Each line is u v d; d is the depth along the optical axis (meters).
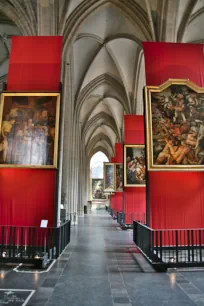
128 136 16.64
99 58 21.42
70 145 19.88
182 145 8.80
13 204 8.78
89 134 38.56
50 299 4.89
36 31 13.57
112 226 18.67
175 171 8.89
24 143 8.88
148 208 8.91
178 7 13.31
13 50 9.48
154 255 7.27
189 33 15.85
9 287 5.54
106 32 18.88
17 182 8.88
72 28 14.97
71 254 9.00
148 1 13.78
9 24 16.14
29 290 5.37
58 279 6.14
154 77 9.15
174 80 8.91
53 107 9.03
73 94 21.59
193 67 9.25
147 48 9.33
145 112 8.87
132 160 16.42
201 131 8.88
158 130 8.80
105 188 27.50
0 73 19.44
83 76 22.16
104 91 27.28
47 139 8.89
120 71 21.64
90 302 4.78
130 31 17.70
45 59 9.38
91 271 6.87
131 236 13.65
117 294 5.20
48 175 8.89
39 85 9.25
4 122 8.96
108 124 36.56
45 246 7.63
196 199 9.04
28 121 8.98
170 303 4.76
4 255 7.56
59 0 13.95
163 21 13.50
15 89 9.23
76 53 20.27
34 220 8.69
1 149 8.83
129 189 16.31
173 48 9.35
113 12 16.81
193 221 8.94
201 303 4.77
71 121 19.86
